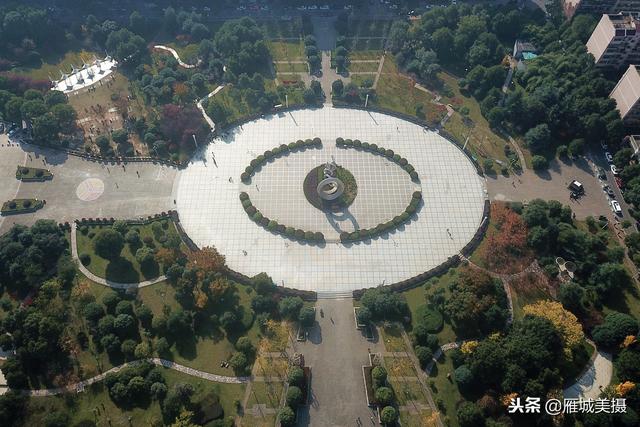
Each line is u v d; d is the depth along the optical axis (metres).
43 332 137.88
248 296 154.38
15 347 141.88
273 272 161.88
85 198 181.25
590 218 172.25
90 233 169.38
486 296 143.75
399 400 133.88
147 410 131.62
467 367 134.62
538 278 157.50
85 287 147.75
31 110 195.00
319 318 150.38
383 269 162.75
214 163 192.75
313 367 140.62
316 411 132.75
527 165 192.00
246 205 177.25
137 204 179.62
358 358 142.50
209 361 141.00
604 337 140.25
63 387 135.50
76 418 130.38
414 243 169.50
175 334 145.25
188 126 196.50
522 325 140.50
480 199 181.88
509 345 134.25
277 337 144.25
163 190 184.12
